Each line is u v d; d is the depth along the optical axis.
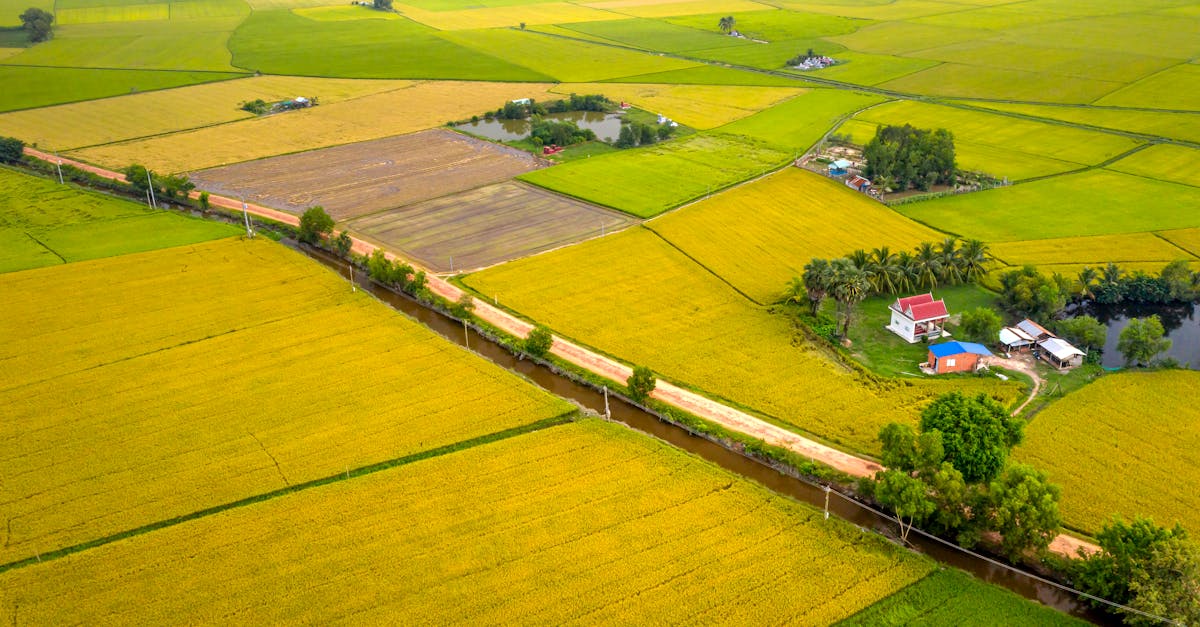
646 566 83.44
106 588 80.94
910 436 90.88
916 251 149.25
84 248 162.12
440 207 185.38
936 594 80.00
